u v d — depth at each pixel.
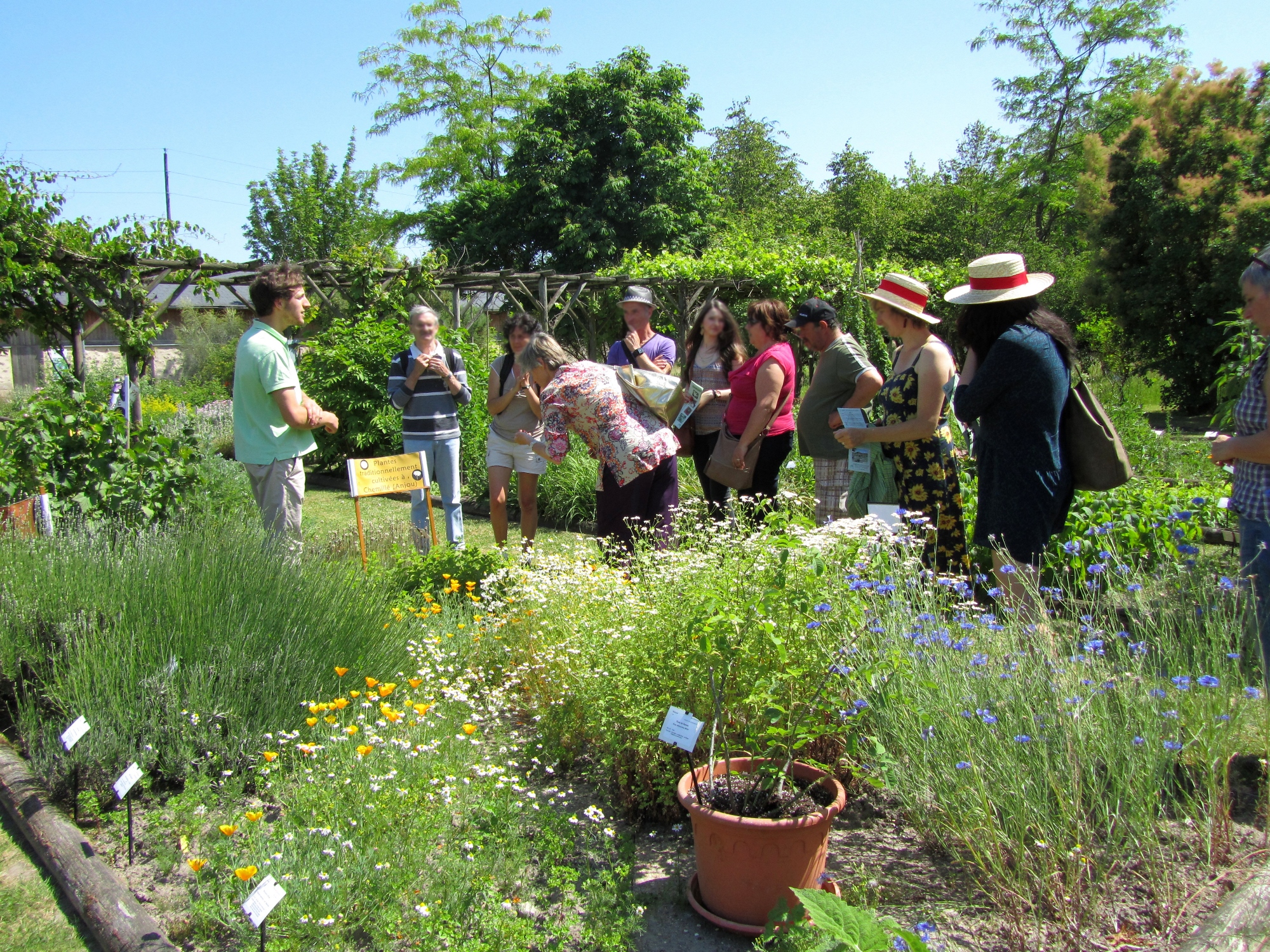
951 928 2.25
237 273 10.30
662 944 2.33
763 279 15.16
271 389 4.77
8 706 3.81
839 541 2.96
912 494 4.18
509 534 7.79
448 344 12.20
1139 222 19.59
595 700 3.06
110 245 8.16
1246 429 2.82
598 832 2.78
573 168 28.66
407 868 2.41
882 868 2.56
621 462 4.71
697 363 5.80
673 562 3.51
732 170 40.78
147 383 18.28
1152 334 19.42
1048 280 3.65
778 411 5.32
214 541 4.26
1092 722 2.41
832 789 2.57
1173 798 2.44
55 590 3.85
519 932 2.21
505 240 29.78
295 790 2.82
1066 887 2.21
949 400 4.46
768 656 2.67
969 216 37.31
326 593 3.94
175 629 3.55
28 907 2.65
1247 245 17.52
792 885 2.33
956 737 2.43
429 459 6.27
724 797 2.55
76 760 3.05
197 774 3.08
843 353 4.72
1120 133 31.39
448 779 2.71
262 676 3.38
